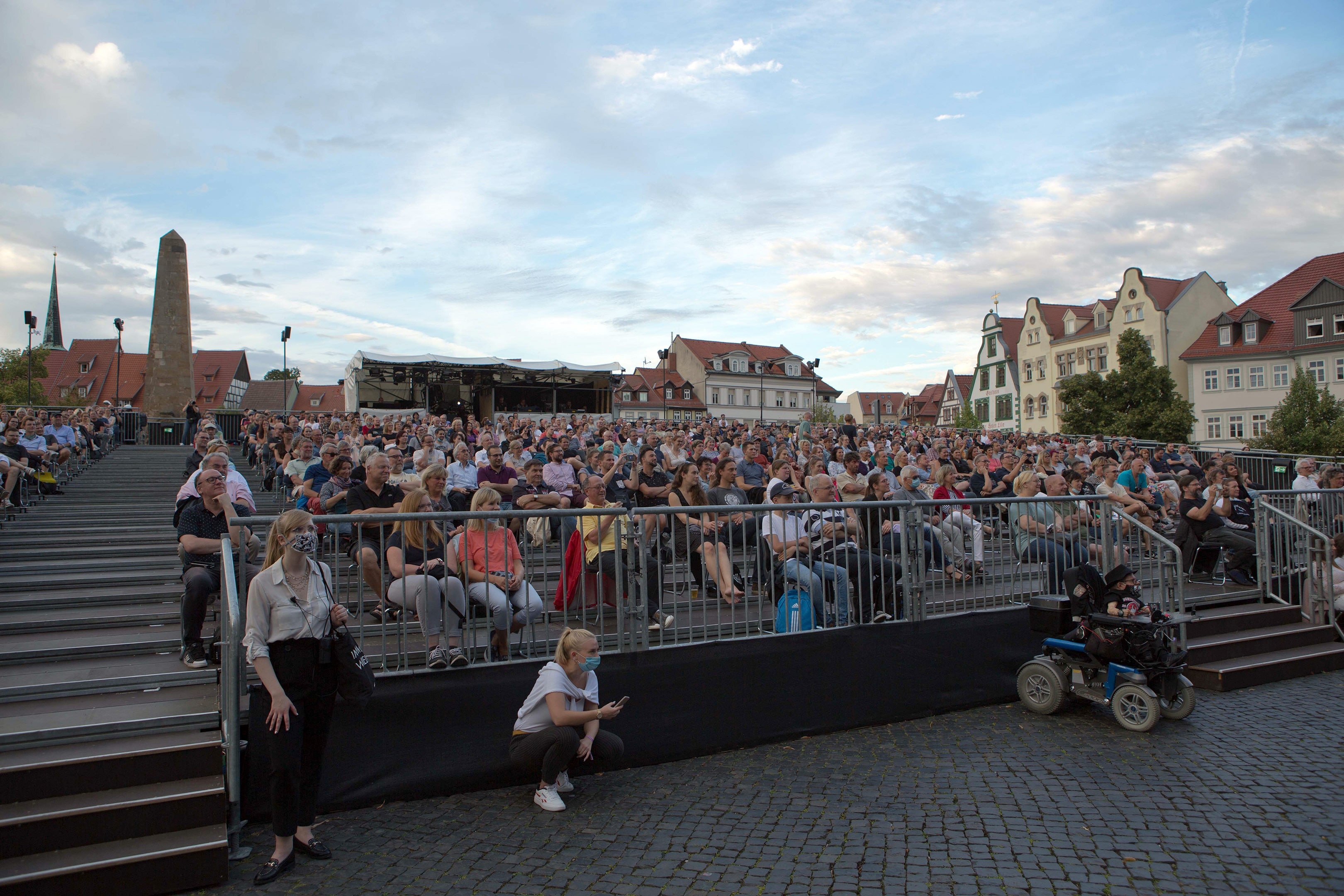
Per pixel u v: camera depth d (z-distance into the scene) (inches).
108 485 563.2
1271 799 203.2
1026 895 158.2
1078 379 1840.6
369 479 296.4
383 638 209.3
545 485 451.2
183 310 1021.2
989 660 297.6
